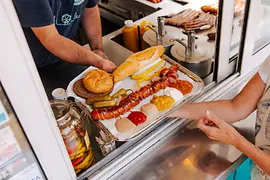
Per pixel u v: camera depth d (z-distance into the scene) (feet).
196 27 4.42
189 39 3.69
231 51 3.45
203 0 5.46
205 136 3.09
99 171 2.64
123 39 4.58
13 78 1.64
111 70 3.57
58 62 4.06
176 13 5.05
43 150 2.04
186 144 3.02
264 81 3.07
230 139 2.85
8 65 1.59
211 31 4.35
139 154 2.88
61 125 2.39
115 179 2.71
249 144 2.79
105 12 7.43
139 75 3.38
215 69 3.37
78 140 2.50
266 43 3.69
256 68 3.72
